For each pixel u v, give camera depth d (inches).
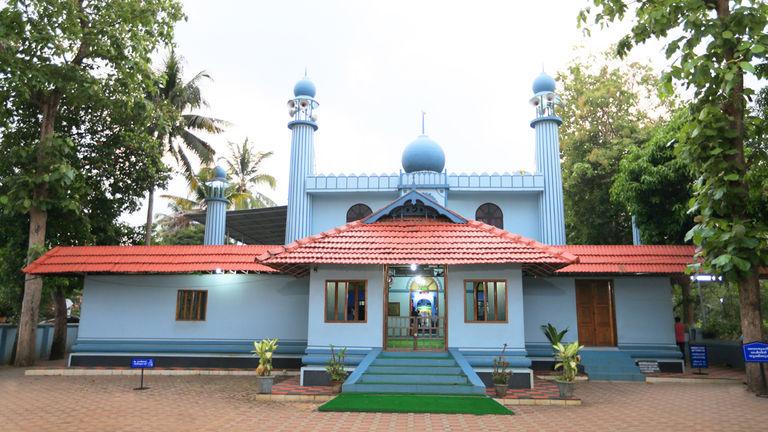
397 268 643.5
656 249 594.6
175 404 402.0
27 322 657.6
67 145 648.4
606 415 356.2
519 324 483.5
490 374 472.7
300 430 308.2
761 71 415.5
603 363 558.3
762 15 362.0
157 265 598.9
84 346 613.0
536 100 881.5
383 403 383.6
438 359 469.7
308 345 491.5
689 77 382.3
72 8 610.9
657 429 310.0
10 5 577.0
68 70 622.5
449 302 494.9
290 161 872.3
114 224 788.0
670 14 382.3
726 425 317.7
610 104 1004.6
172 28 693.3
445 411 359.6
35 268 596.7
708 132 385.7
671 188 621.0
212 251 621.9
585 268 567.8
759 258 384.5
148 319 621.0
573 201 971.9
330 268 502.6
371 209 852.6
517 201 852.0
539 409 380.8
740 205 398.9
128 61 642.2
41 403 404.8
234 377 569.9
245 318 618.2
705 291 870.4
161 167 784.9
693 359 557.6
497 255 474.9
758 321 410.9
